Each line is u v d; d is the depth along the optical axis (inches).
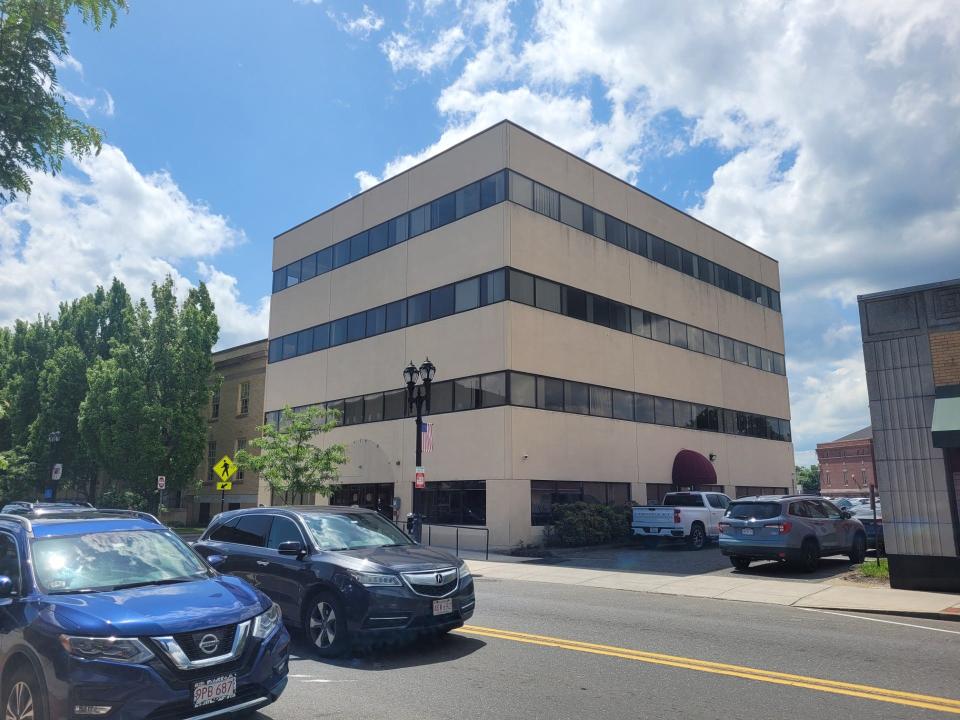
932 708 238.5
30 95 450.3
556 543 957.2
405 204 1152.2
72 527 241.4
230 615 205.5
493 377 963.3
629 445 1123.9
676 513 911.0
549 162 1069.8
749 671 285.4
